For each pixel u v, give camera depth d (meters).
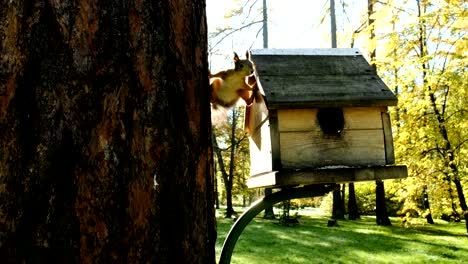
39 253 0.80
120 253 0.86
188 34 1.02
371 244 4.65
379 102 1.47
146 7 0.97
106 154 0.87
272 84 1.49
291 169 1.43
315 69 1.55
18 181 0.81
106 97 0.90
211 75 1.89
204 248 0.99
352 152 1.46
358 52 1.61
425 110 4.28
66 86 0.86
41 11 0.87
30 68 0.85
